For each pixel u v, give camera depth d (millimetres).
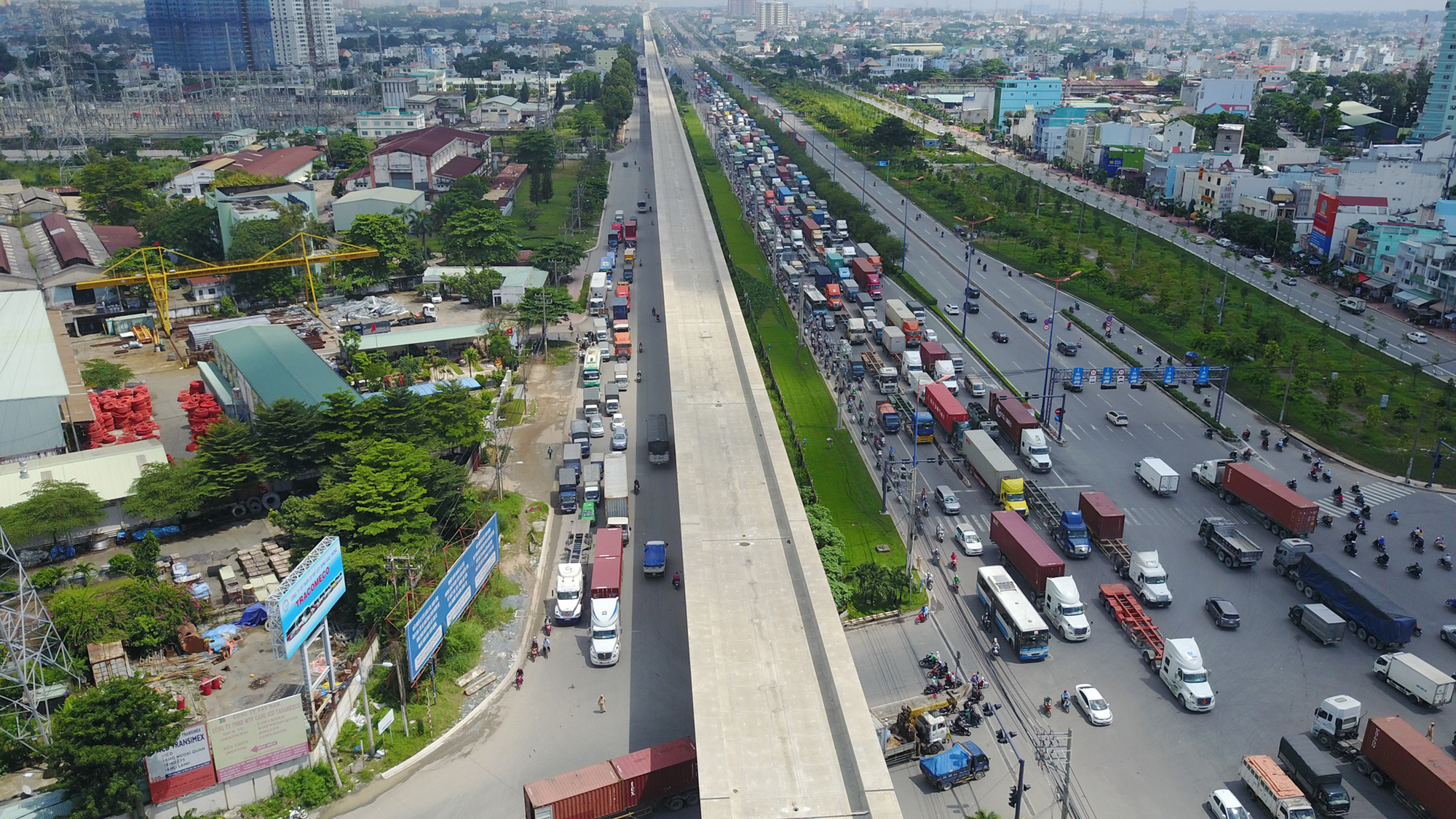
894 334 178875
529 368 181000
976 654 103000
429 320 198125
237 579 109188
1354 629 106000
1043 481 138625
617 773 81188
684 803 84312
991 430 153125
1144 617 106000
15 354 149875
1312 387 169500
